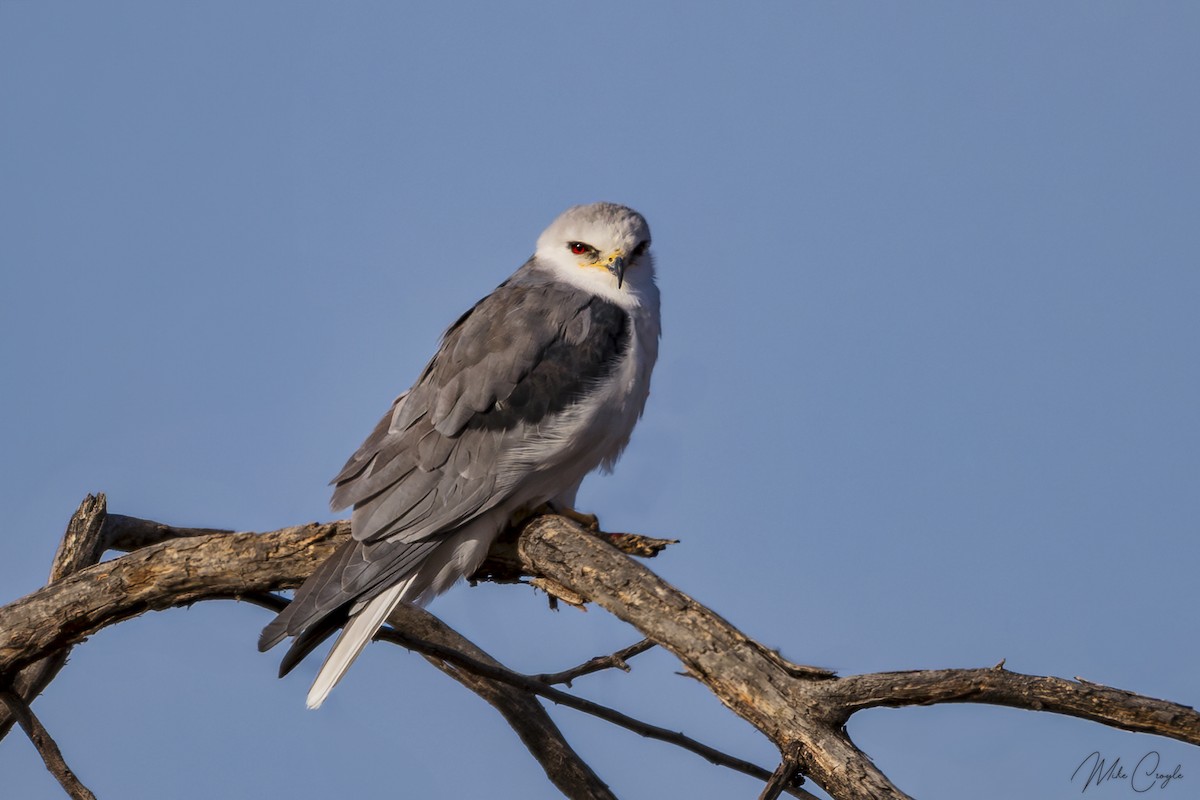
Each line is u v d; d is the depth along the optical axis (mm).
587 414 10516
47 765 9633
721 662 8117
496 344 10609
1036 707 7758
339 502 10312
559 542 9281
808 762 7863
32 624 9781
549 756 11875
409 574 10062
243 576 9914
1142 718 7664
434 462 10305
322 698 9594
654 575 8750
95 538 11469
